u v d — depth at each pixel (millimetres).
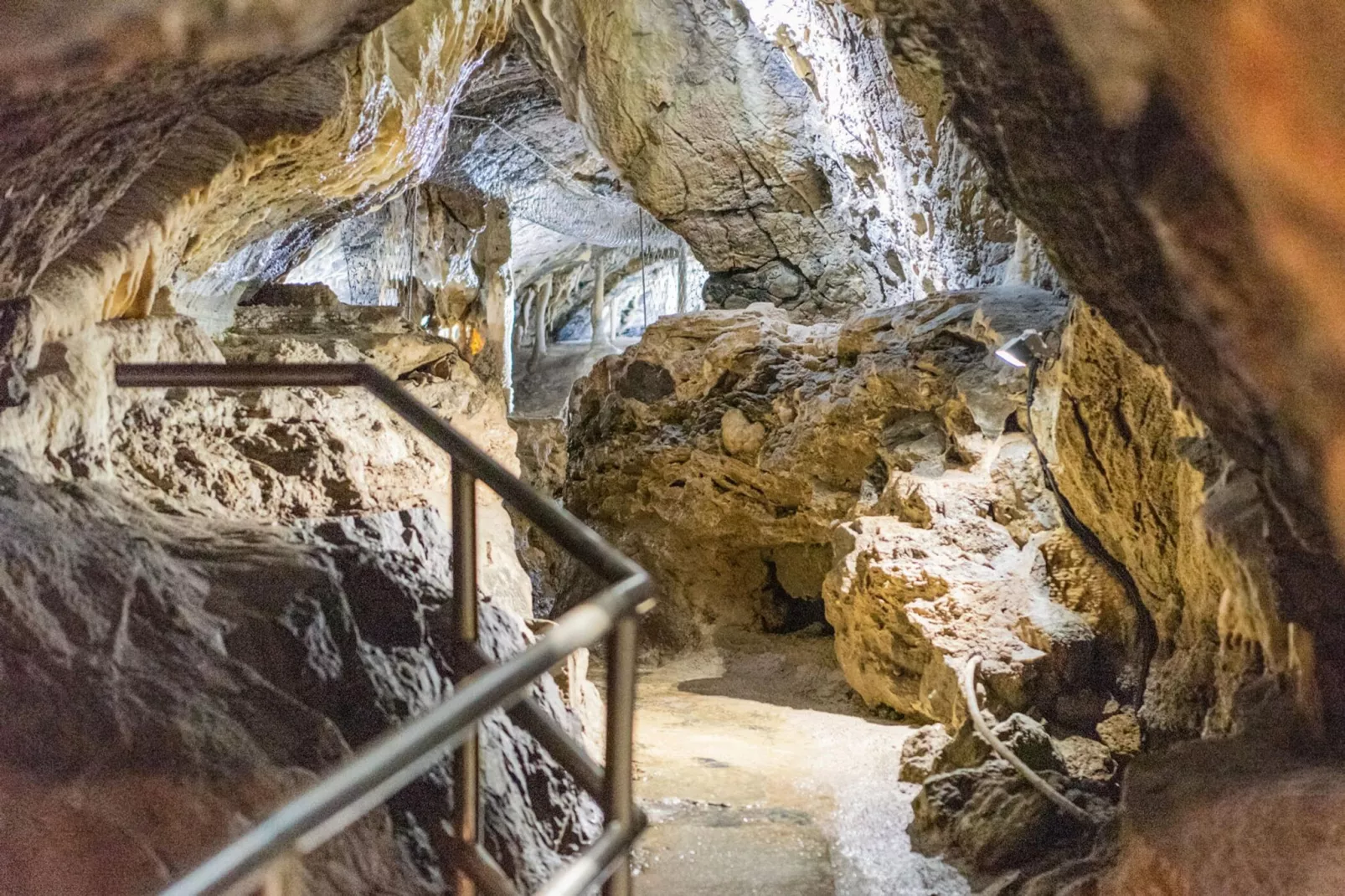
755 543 8406
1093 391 4336
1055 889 3221
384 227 11977
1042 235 3152
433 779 2621
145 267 3850
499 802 2855
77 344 3217
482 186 12859
